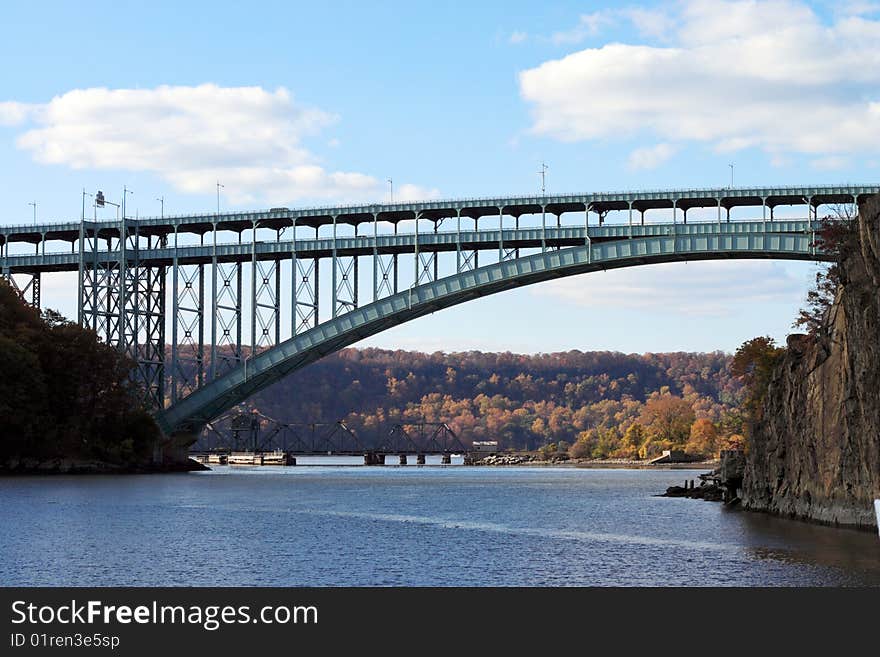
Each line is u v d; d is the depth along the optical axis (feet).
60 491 334.03
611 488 428.56
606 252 424.05
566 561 171.22
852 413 217.15
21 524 222.89
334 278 463.01
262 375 480.23
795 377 261.65
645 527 230.68
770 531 216.54
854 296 215.51
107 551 179.83
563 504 314.76
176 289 490.49
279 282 483.92
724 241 411.13
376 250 456.86
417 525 236.22
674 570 160.76
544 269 431.84
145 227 494.59
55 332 463.01
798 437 253.65
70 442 458.09
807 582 148.66
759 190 412.98
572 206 443.32
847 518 219.82
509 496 359.87
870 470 209.87
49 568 160.15
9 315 459.32
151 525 225.97
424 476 572.51
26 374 431.84
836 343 233.55
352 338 471.21
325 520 247.29
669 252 416.26
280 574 156.87
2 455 439.63
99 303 502.79
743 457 318.65
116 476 447.83
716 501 327.88
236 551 182.50
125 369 476.13
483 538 206.80
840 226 288.10
